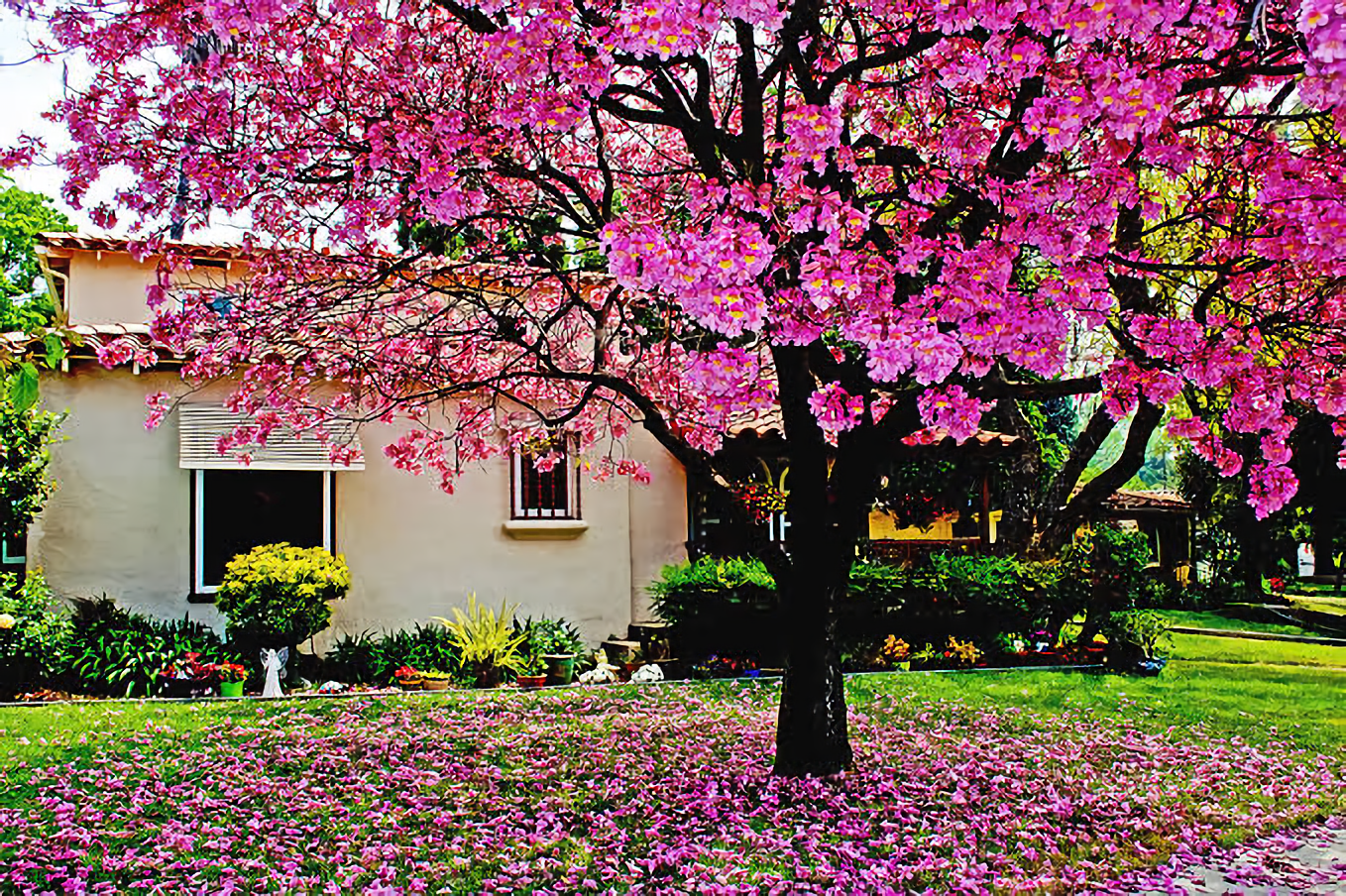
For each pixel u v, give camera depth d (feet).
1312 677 45.16
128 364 38.42
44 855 19.06
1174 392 18.93
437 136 20.49
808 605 25.04
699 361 16.70
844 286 16.17
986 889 18.54
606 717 32.73
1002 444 47.24
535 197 27.32
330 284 26.68
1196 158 19.27
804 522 24.80
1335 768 28.37
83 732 28.96
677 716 33.06
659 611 43.45
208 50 22.15
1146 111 14.64
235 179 21.44
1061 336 17.40
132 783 24.25
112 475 38.37
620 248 15.06
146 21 21.22
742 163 20.85
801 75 21.17
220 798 23.13
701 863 19.26
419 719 31.94
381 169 21.56
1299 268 18.22
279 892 17.61
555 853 19.92
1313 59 10.92
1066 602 45.42
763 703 35.50
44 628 34.96
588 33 17.56
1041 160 19.01
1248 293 20.48
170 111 21.79
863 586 44.11
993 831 21.84
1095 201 17.92
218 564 39.63
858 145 22.17
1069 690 38.93
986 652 45.68
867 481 24.41
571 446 35.55
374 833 21.01
